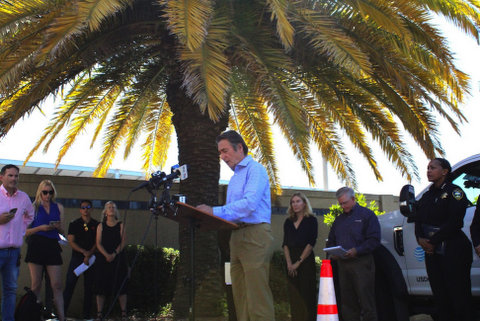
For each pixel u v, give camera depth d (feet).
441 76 28.89
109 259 27.17
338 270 21.68
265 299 13.47
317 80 32.91
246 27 26.76
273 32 28.07
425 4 26.50
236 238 13.83
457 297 16.81
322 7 27.04
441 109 29.68
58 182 35.47
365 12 25.29
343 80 32.04
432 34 27.37
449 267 16.98
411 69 29.89
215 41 23.43
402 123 30.96
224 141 14.29
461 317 16.75
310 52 29.32
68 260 34.81
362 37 27.86
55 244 24.22
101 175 42.75
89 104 37.65
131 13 28.45
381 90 32.04
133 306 32.96
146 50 33.60
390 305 21.91
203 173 30.37
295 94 28.99
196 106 30.58
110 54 30.53
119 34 29.07
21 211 21.53
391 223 21.93
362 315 22.38
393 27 24.45
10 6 23.77
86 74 35.78
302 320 22.34
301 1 24.99
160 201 13.50
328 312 14.02
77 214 35.81
